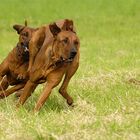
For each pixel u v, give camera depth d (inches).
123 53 934.4
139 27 1400.1
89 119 494.6
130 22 1491.1
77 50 518.3
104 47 1043.3
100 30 1363.2
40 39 533.6
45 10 1688.0
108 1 1807.3
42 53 525.0
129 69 737.0
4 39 1263.5
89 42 1153.4
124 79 670.5
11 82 601.3
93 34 1306.6
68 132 462.9
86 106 542.6
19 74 581.3
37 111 522.6
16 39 1256.2
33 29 582.9
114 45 1073.5
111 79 669.3
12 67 582.9
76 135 452.4
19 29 583.5
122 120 489.7
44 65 521.7
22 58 576.1
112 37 1240.8
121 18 1560.0
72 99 569.3
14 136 456.8
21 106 540.4
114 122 480.4
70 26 518.3
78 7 1727.4
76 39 513.3
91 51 992.2
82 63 819.4
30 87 539.2
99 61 837.8
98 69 749.3
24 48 572.1
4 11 1678.2
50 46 520.4
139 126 476.4
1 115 516.7
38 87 642.8
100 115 513.3
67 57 508.1
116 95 592.4
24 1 1823.3
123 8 1705.2
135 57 860.6
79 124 479.2
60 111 540.1
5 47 1104.2
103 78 674.8
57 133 461.7
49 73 521.3
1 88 593.3
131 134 453.4
